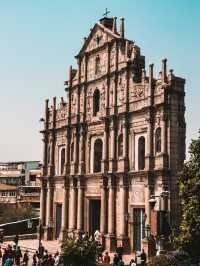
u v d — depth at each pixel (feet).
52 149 245.86
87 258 120.78
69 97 234.58
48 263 140.56
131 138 193.16
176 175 174.19
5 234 253.65
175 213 171.63
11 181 483.51
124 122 195.31
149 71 183.93
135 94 192.44
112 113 203.00
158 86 180.34
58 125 243.60
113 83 204.85
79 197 219.41
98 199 208.85
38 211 390.42
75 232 218.38
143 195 181.98
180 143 176.76
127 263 164.14
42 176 249.55
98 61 218.59
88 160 219.00
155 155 179.22
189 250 119.24
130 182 190.19
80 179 219.41
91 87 220.84
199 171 121.08
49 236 239.91
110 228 195.21
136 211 186.80
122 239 188.24
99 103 214.28
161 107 176.76
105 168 202.80
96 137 214.48
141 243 177.06
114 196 196.85
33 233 264.52
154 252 166.50
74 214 222.48
